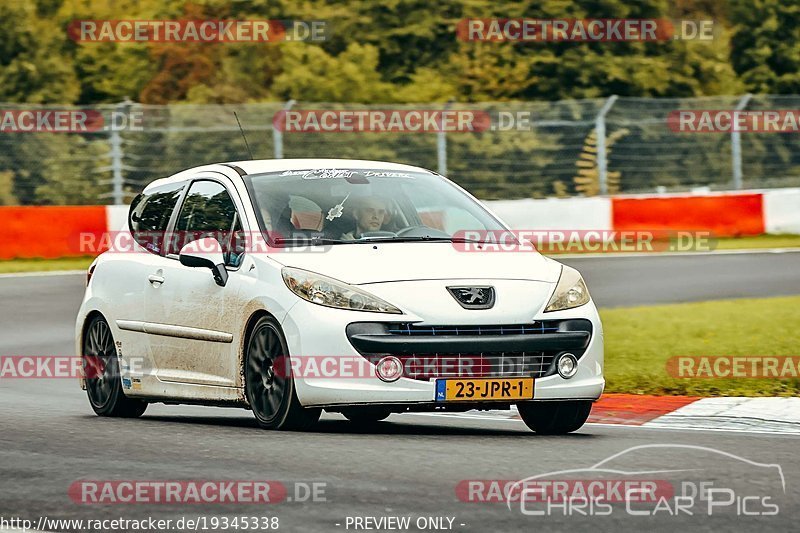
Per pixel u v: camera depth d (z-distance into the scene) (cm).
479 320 2797
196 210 3256
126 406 3397
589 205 9000
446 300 2800
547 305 2872
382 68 11969
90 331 3509
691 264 7519
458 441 2702
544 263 3012
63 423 3105
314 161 3338
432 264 2891
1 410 3484
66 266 8125
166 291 3212
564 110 10812
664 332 4850
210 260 3039
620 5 12050
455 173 10462
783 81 12719
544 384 2828
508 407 2866
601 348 2934
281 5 11744
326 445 2612
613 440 2773
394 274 2841
